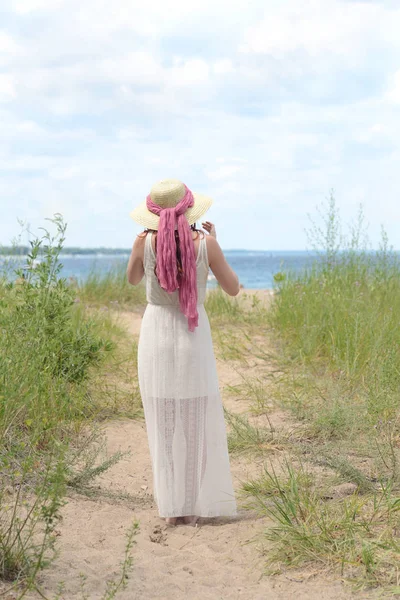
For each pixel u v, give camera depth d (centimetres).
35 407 467
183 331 370
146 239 369
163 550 340
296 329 861
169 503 374
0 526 321
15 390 425
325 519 348
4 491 364
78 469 446
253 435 505
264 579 306
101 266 1341
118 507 399
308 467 447
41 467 415
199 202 373
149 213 371
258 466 459
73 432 511
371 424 495
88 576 301
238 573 313
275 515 351
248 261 9669
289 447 491
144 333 378
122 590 290
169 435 375
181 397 371
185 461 375
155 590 295
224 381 720
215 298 1152
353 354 676
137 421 583
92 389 630
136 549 340
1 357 428
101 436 520
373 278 975
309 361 739
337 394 557
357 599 282
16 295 521
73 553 325
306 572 308
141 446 521
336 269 1015
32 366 447
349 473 413
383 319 726
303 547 323
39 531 340
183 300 365
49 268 510
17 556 294
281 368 747
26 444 416
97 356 627
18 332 470
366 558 304
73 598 280
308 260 1055
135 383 691
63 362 576
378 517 353
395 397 531
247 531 362
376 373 585
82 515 378
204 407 376
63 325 587
